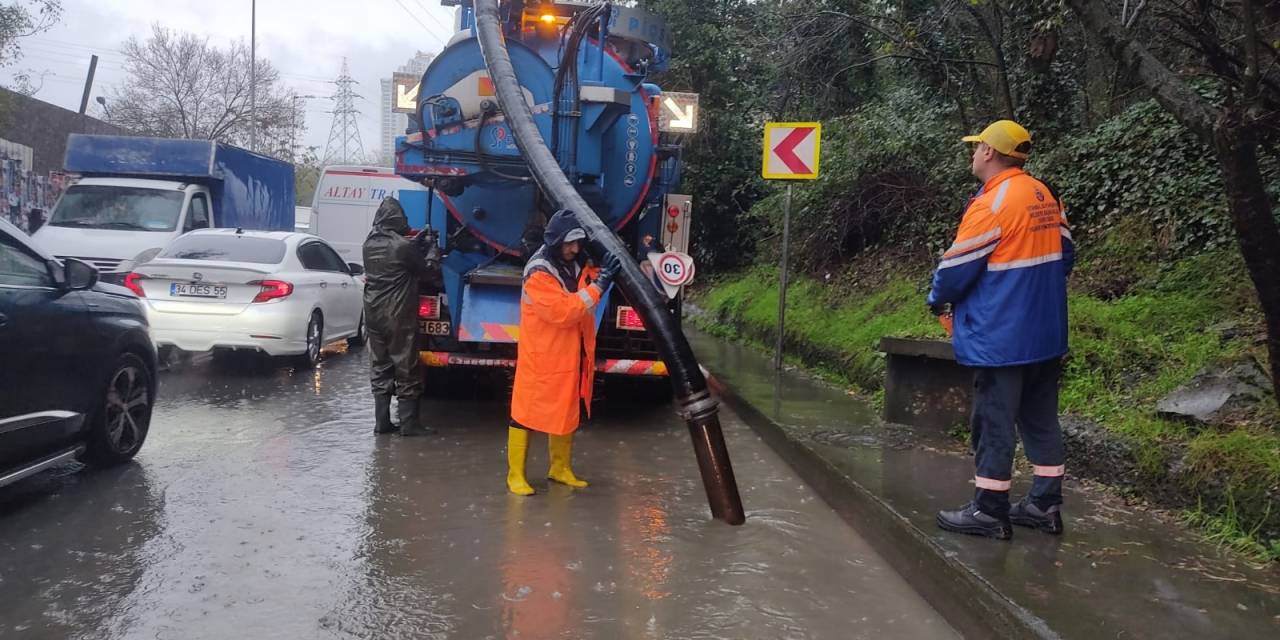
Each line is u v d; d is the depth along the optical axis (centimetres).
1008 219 424
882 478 558
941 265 440
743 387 920
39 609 398
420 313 795
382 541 492
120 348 613
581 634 387
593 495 591
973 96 1151
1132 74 460
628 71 818
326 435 734
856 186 1218
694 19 1800
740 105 1803
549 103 753
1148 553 427
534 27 830
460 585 436
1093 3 459
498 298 782
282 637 378
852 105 1494
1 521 510
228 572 444
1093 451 547
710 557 482
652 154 804
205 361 1112
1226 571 405
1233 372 518
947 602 412
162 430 736
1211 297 641
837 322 1077
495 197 798
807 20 1366
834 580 455
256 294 980
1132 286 728
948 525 454
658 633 390
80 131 3062
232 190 1584
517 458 587
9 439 502
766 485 627
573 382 586
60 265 561
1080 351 636
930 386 710
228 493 570
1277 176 683
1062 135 995
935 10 1156
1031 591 378
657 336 560
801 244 1345
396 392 746
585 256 603
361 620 396
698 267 1911
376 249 730
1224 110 398
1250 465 446
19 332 510
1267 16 492
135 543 480
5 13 2036
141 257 1271
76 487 577
